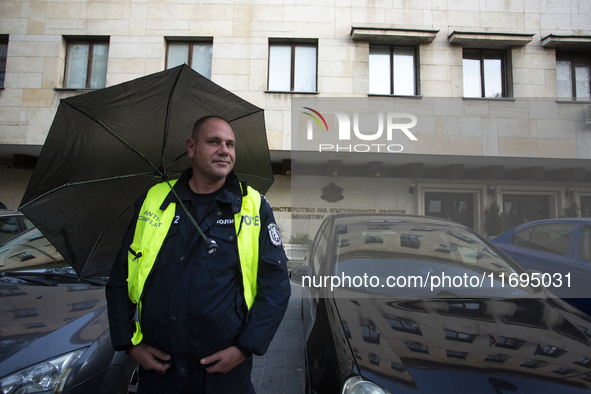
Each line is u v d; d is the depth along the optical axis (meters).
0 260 2.60
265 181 2.00
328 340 1.81
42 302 2.09
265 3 8.67
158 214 1.39
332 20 8.66
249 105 1.76
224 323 1.29
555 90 8.55
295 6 8.67
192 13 8.61
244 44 8.57
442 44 8.65
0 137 8.24
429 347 1.59
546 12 8.66
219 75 8.52
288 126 8.46
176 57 8.71
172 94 1.60
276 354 3.23
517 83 8.55
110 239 1.74
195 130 1.49
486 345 1.60
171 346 1.28
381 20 8.66
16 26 8.49
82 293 2.24
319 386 1.66
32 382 1.61
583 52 8.88
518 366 1.46
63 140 1.51
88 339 1.85
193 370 1.30
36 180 1.47
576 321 1.80
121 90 1.48
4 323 1.85
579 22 8.65
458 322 1.79
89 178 1.61
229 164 1.46
